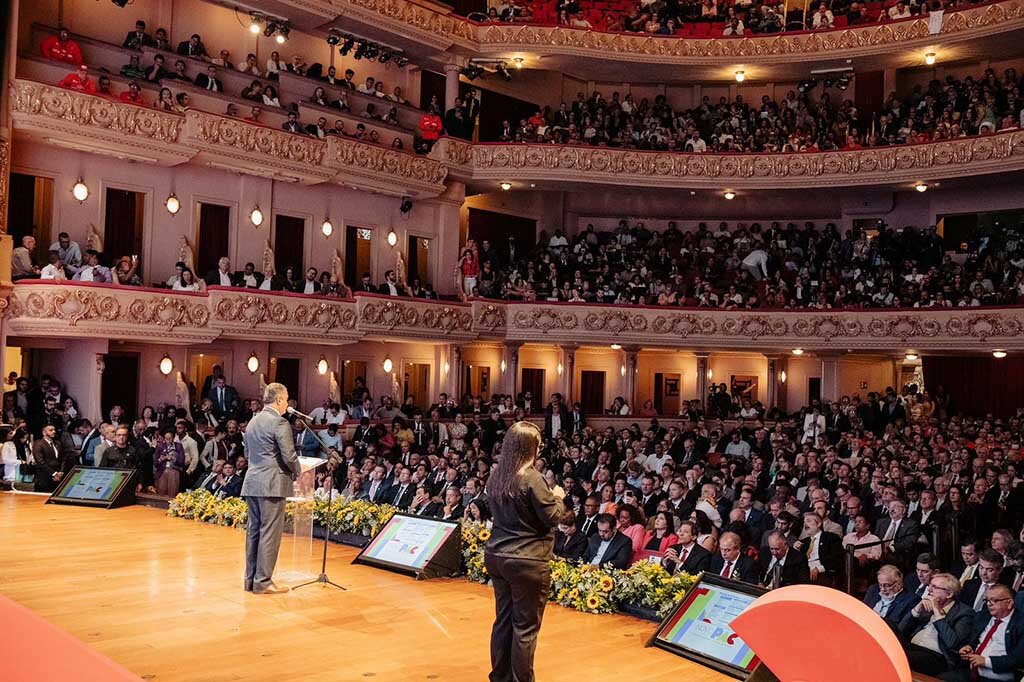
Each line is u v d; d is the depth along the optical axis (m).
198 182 21.72
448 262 27.02
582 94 30.55
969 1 25.36
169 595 7.94
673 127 28.89
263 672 6.08
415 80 26.83
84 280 18.14
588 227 29.89
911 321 24.42
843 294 25.97
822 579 10.35
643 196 30.55
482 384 28.44
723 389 27.75
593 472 18.86
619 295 26.91
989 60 27.70
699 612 7.02
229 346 22.16
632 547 10.15
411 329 23.80
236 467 14.56
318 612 7.64
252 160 21.25
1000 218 26.95
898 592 8.19
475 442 19.61
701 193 29.17
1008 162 23.91
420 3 24.94
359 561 9.73
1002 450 17.36
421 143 25.09
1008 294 23.52
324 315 21.83
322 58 24.88
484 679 6.14
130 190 20.61
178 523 11.74
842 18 28.05
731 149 27.78
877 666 2.86
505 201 29.48
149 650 6.43
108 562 9.18
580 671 6.42
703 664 6.60
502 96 29.09
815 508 12.01
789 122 28.42
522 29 26.77
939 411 25.17
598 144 27.56
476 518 11.20
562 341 26.47
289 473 8.26
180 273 20.06
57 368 19.41
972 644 7.32
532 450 6.10
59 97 18.00
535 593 5.91
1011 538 9.34
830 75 28.53
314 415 22.17
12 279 17.47
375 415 23.91
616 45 27.44
